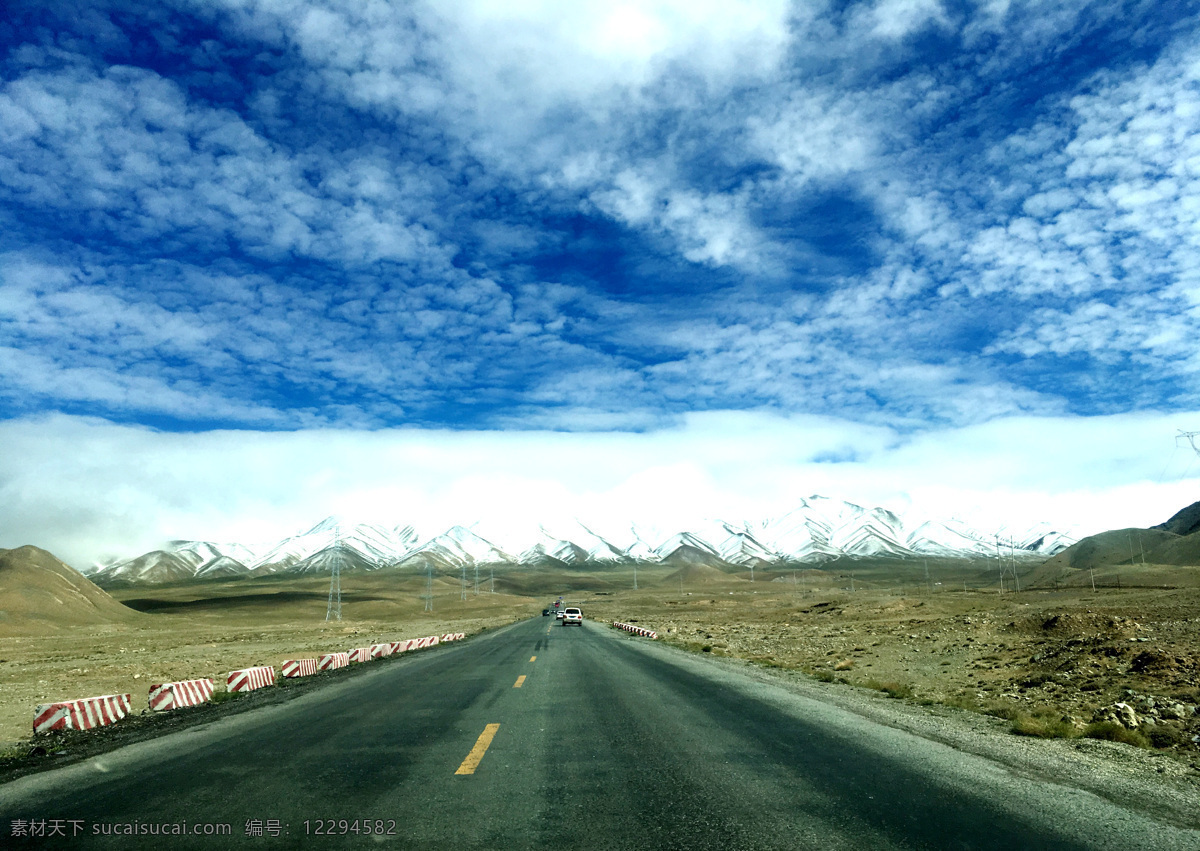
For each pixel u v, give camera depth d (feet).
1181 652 61.87
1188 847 18.52
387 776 26.89
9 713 54.49
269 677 69.51
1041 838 19.13
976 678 70.49
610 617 346.13
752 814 21.26
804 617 272.51
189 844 19.54
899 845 18.53
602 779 25.84
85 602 430.61
